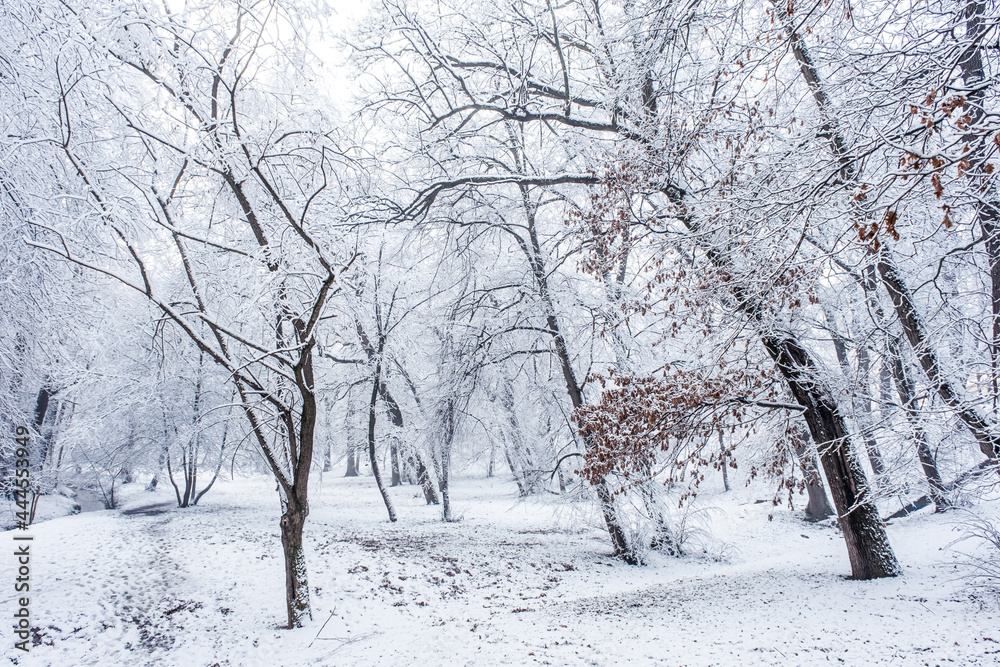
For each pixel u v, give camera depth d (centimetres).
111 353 1628
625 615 819
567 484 1811
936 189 421
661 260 819
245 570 1139
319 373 1777
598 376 952
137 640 781
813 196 587
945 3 576
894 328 933
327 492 3111
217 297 1099
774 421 995
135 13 778
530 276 1513
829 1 554
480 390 1711
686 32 892
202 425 2028
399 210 1237
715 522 1959
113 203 734
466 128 1405
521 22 1188
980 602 692
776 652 582
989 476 702
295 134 981
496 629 792
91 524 1641
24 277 863
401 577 1152
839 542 1480
